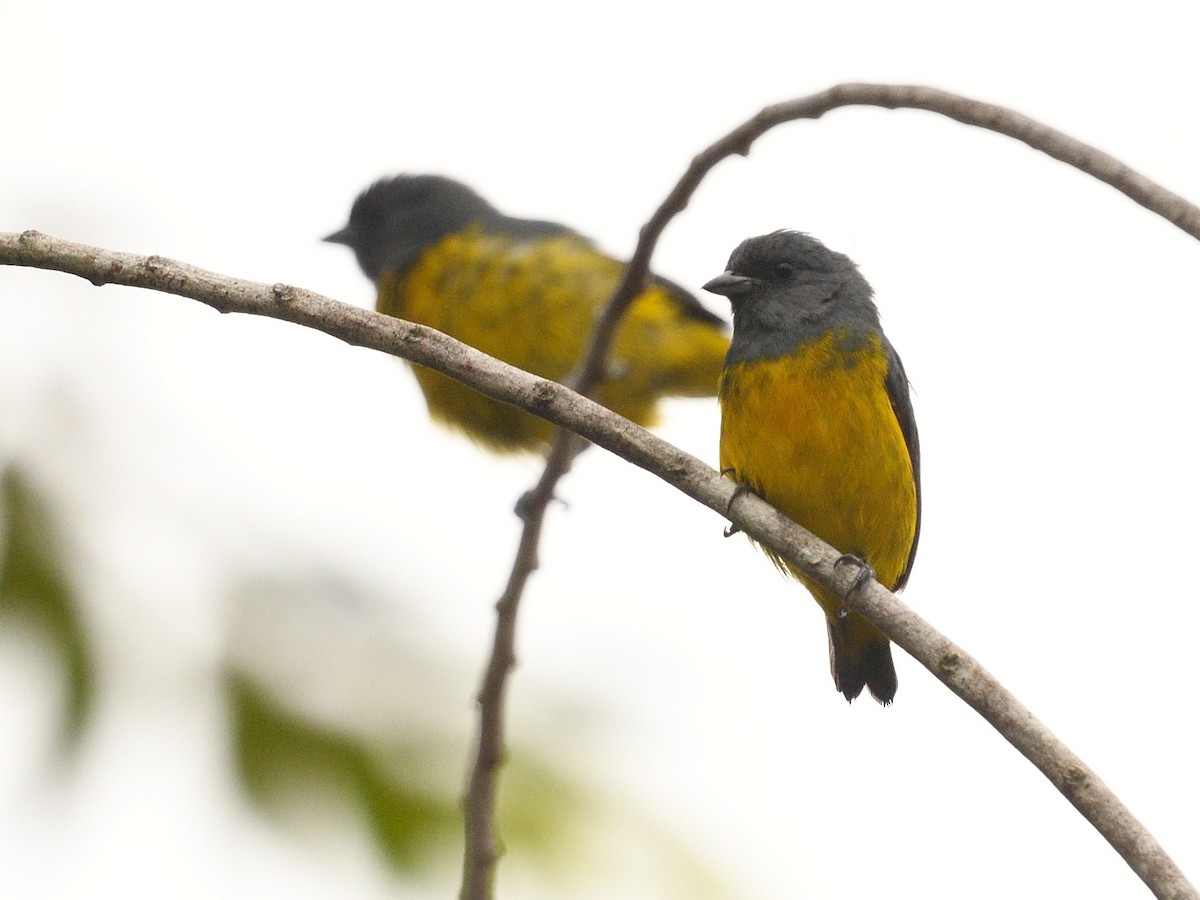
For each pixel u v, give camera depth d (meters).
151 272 7.20
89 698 6.07
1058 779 5.81
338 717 6.39
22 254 7.22
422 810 6.37
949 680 6.31
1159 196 6.57
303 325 7.24
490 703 7.27
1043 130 6.96
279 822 6.16
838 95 8.06
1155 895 5.41
